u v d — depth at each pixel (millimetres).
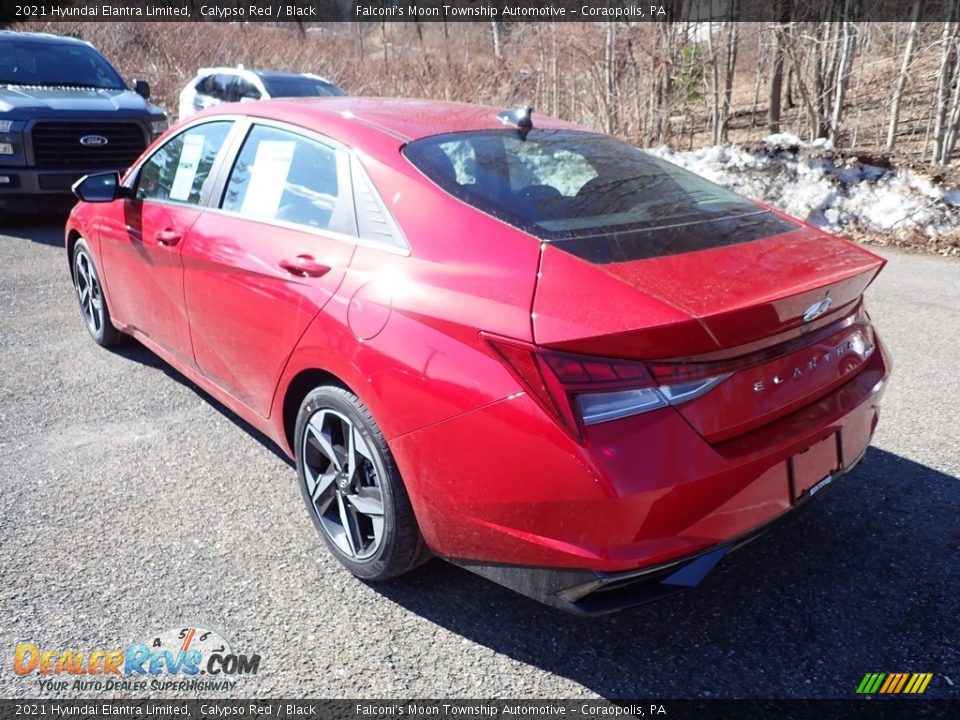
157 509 3158
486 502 2193
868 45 12195
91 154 8156
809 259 2484
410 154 2762
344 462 2713
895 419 3969
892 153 10516
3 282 6348
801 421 2326
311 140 3047
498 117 3287
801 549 2922
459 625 2545
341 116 3078
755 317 2096
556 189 2740
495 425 2127
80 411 4043
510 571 2258
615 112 12695
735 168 9203
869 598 2652
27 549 2865
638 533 2033
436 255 2463
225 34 21719
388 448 2461
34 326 5320
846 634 2488
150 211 3820
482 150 2891
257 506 3201
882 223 8180
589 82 13406
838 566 2820
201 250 3332
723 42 13734
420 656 2408
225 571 2781
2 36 9070
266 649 2420
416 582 2756
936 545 2932
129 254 4023
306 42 21656
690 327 1985
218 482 3381
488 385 2141
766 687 2287
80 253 4773
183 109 12469
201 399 4227
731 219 2758
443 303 2312
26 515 3082
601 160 3096
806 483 2367
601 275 2186
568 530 2070
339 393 2613
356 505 2645
